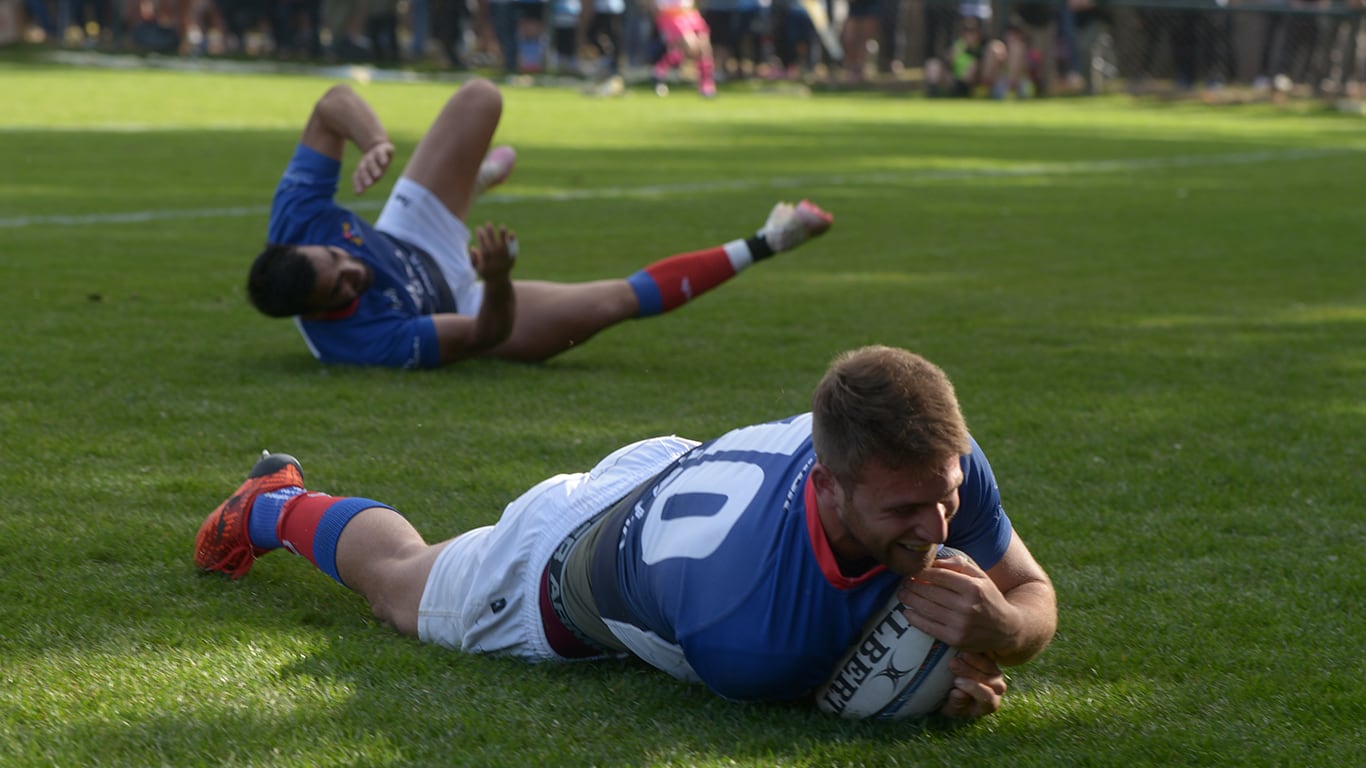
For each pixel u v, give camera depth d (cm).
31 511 704
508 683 518
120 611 581
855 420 415
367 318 1057
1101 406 995
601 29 5522
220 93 4241
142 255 1560
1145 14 5147
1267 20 4959
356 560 580
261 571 634
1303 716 509
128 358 1062
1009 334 1261
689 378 1059
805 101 4928
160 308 1270
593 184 2448
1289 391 1057
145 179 2280
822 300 1427
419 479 780
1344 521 748
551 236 1819
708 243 1769
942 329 1280
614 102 4584
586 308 1080
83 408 909
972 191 2497
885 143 3394
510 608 532
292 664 529
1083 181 2702
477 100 1102
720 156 3002
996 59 5091
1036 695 524
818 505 449
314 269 1026
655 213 2080
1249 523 739
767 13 5622
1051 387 1054
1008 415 961
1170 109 4716
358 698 501
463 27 5500
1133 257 1780
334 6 5466
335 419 905
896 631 471
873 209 2208
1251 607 616
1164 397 1025
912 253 1784
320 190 1073
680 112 4228
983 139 3562
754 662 466
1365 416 982
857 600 460
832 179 2630
